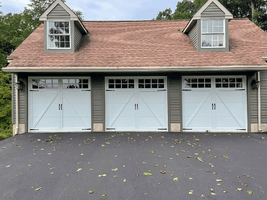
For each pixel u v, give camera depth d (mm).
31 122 6637
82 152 4543
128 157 4176
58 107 6668
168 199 2576
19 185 3004
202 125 6637
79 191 2799
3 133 11008
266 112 6504
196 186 2908
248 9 22078
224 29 6730
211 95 6625
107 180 3123
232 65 5891
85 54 6633
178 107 6637
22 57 6289
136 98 6719
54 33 6914
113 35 8141
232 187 2871
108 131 6699
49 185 2992
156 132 6578
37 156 4305
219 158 4098
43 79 6664
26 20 18812
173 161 3928
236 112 6574
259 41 7156
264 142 5312
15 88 6551
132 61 6266
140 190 2807
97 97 6676
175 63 6117
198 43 6770
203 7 6777
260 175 3277
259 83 6434
